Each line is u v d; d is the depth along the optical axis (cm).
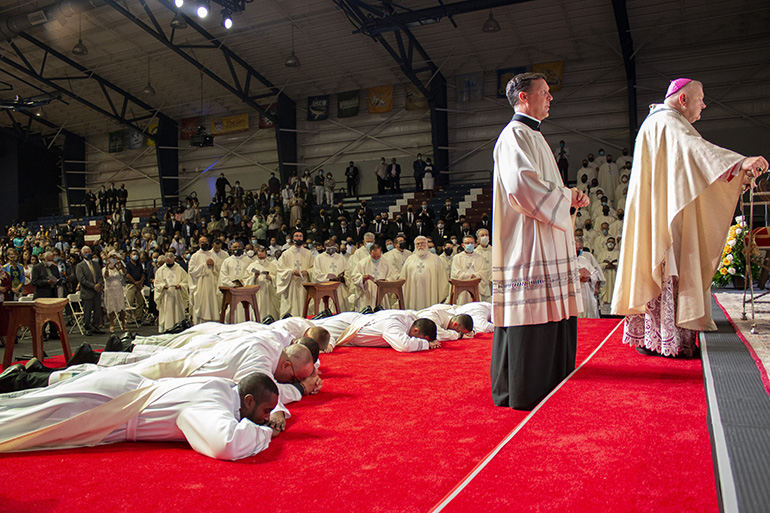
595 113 1966
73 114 2717
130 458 268
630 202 419
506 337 346
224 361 372
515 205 333
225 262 1159
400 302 1029
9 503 215
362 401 375
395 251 1235
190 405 287
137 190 2838
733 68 1798
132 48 2070
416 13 1545
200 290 1139
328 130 2372
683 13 1667
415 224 1695
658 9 1653
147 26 1762
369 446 275
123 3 1766
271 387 303
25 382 351
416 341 582
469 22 1795
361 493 215
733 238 520
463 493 196
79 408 290
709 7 1638
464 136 2136
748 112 1783
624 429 256
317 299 993
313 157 2397
